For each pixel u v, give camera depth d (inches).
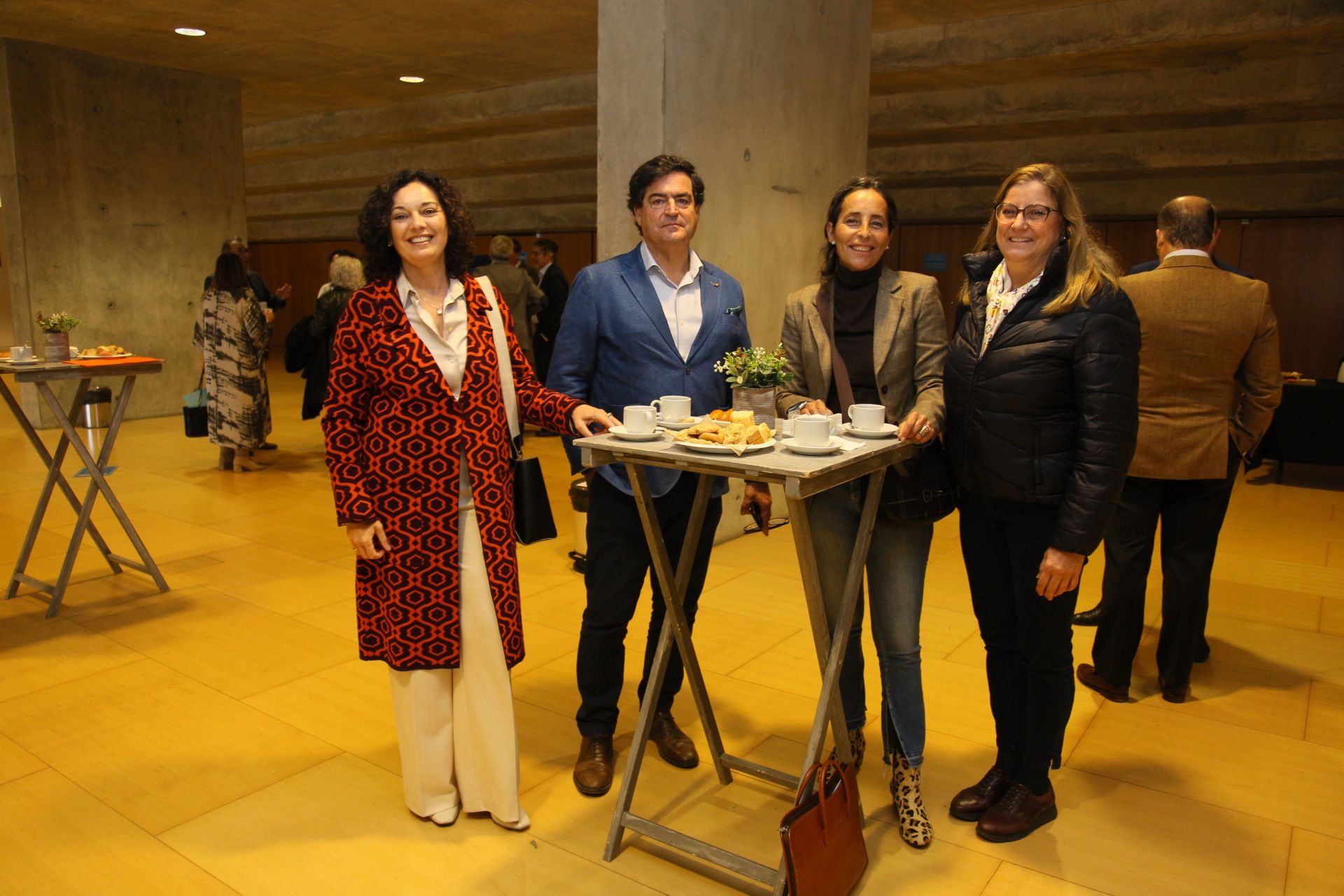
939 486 91.5
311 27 305.6
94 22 297.7
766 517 99.2
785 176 211.3
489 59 352.8
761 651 144.9
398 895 86.4
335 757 111.9
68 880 87.9
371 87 406.3
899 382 98.7
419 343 88.3
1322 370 389.7
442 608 91.0
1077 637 152.1
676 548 105.0
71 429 158.2
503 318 96.6
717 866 90.4
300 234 732.0
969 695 129.5
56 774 107.0
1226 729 121.2
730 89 191.5
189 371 374.9
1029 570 88.7
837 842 81.4
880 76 323.3
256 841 94.6
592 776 104.0
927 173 409.4
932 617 161.2
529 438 348.5
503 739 95.0
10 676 133.8
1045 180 83.4
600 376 105.2
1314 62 286.0
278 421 371.9
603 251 190.4
